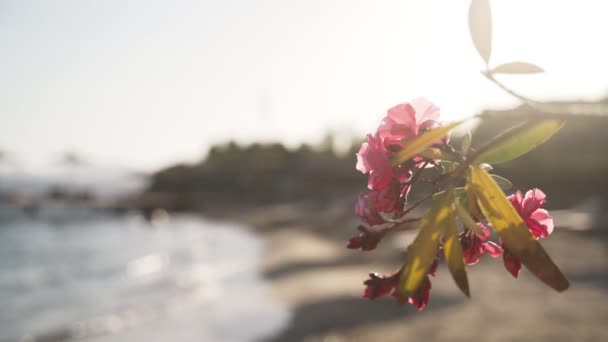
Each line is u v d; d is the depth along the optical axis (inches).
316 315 613.6
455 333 465.4
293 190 3585.1
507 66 25.5
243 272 1067.9
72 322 747.4
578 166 1596.9
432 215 26.8
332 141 3868.1
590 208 1344.7
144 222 3083.2
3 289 1095.6
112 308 827.4
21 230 2605.8
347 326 546.3
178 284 1013.2
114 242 2042.3
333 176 3149.6
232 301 780.0
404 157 27.2
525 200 30.5
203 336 599.8
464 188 28.1
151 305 818.2
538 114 24.6
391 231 27.3
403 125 29.4
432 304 568.7
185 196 4114.2
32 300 960.3
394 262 882.1
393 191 28.0
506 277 667.4
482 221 29.0
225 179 4512.8
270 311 677.3
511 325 468.8
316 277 876.6
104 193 4670.3
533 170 1614.2
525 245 25.4
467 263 29.2
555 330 442.6
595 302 517.3
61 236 2326.5
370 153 28.5
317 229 1819.6
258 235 1969.7
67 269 1375.5
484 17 26.1
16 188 4581.7
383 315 562.6
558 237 995.9
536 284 617.0
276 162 4350.4
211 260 1353.3
